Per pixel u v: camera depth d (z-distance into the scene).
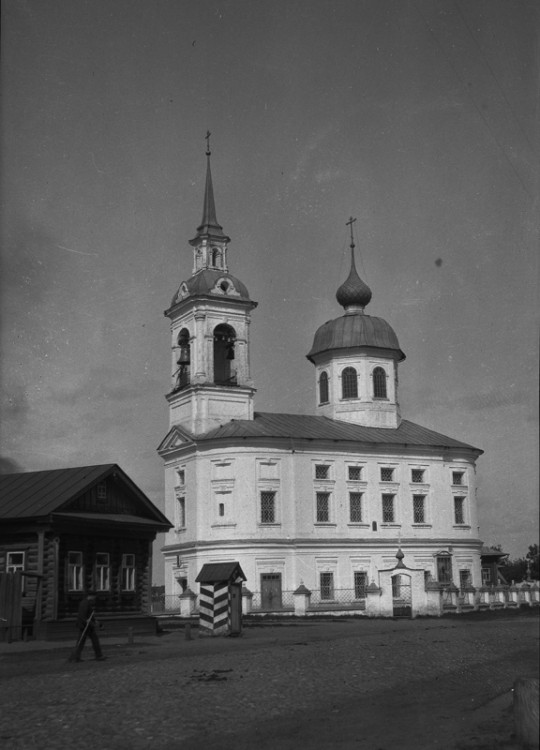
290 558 69.12
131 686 21.06
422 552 74.56
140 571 40.88
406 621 49.97
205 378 71.94
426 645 31.53
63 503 36.12
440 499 76.81
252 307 74.06
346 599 70.31
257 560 67.88
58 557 36.09
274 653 28.81
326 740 14.55
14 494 37.69
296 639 36.03
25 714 17.58
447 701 18.47
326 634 39.25
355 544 71.81
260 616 57.50
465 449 78.31
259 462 69.69
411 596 54.28
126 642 35.09
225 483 69.19
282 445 70.69
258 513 68.88
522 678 12.21
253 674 23.12
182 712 17.47
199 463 70.12
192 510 70.31
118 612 39.25
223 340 74.44
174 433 72.62
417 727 15.27
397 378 80.50
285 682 21.58
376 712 17.22
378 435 76.31
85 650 31.36
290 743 14.40
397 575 55.16
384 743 14.00
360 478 73.94
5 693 20.34
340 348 79.19
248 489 68.81
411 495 75.75
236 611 38.47
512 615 54.16
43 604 35.59
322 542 70.31
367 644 32.19
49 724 16.48
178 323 75.31
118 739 15.07
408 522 75.12
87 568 37.84
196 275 74.44
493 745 12.91
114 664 26.34
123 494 40.59
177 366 75.12
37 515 35.47
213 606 38.62
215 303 72.88
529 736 11.80
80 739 15.12
